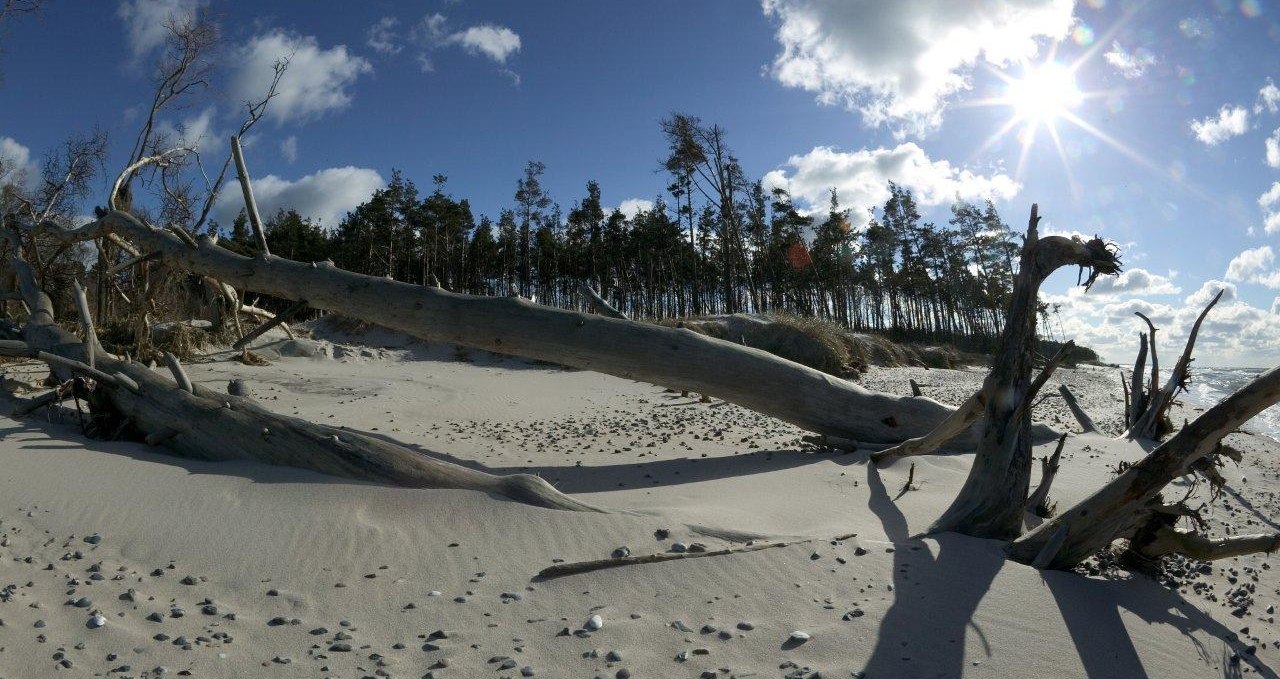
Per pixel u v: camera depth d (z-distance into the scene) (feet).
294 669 10.68
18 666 10.52
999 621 12.14
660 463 25.98
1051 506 19.77
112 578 13.74
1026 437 16.34
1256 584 15.69
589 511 16.85
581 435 32.17
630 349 28.50
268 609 12.75
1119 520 14.03
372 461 19.65
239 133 71.41
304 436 20.85
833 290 203.51
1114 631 12.14
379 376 50.62
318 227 167.32
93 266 60.29
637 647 11.30
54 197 65.10
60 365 24.29
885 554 14.79
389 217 154.71
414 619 12.34
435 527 16.20
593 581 13.62
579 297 190.08
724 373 28.55
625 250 181.16
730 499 20.11
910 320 222.48
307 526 16.08
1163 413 32.60
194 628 11.96
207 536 15.64
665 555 14.32
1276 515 21.54
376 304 30.66
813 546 14.98
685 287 205.87
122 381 24.26
